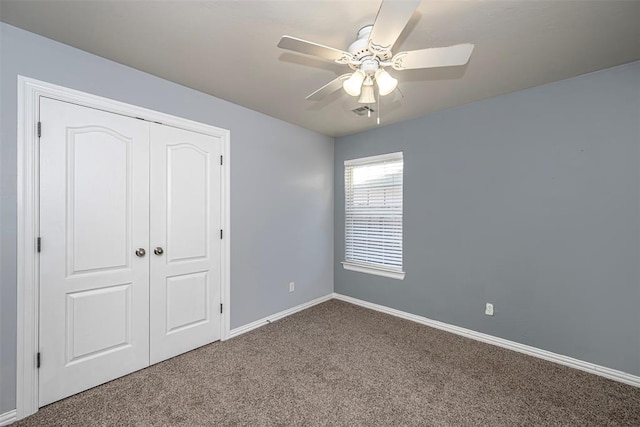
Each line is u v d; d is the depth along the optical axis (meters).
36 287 1.66
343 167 3.83
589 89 2.09
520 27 1.56
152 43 1.74
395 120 3.17
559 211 2.23
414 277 3.11
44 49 1.68
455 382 1.98
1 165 1.55
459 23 1.53
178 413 1.67
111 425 1.57
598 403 1.76
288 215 3.29
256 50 1.82
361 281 3.63
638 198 1.93
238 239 2.76
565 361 2.20
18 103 1.60
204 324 2.50
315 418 1.64
